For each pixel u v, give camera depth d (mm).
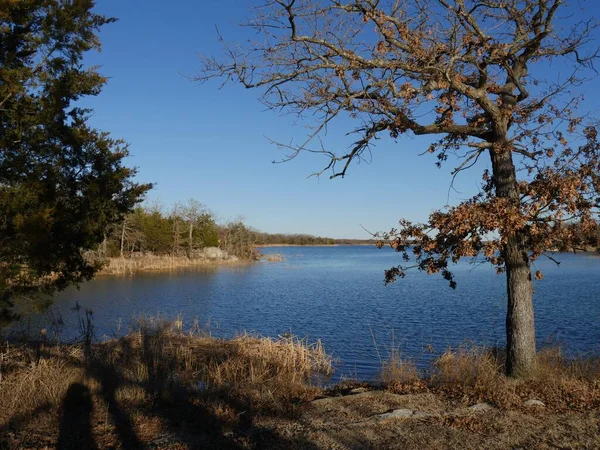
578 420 6402
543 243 7480
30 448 5977
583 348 14461
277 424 6703
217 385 9195
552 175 7332
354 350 15320
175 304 27688
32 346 11398
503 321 20281
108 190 10078
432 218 7516
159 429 6684
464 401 7344
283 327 19953
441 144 8344
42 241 8414
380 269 61156
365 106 8055
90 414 7285
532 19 8367
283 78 8180
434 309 24047
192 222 75312
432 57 7684
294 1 7453
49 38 9664
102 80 10086
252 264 71812
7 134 9070
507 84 8609
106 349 11953
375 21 7629
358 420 6707
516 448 5645
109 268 51344
